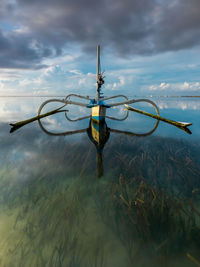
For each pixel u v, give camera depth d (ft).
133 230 11.48
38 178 19.10
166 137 36.09
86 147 30.32
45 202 14.79
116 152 27.22
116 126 50.85
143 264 9.29
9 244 10.62
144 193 15.05
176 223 11.47
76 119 66.39
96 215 13.23
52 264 9.34
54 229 11.77
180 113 76.59
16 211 13.65
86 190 16.72
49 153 27.22
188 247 9.94
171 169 20.38
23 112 88.99
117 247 10.45
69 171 20.97
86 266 9.26
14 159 24.61
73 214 13.26
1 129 45.42
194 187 16.40
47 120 63.52
